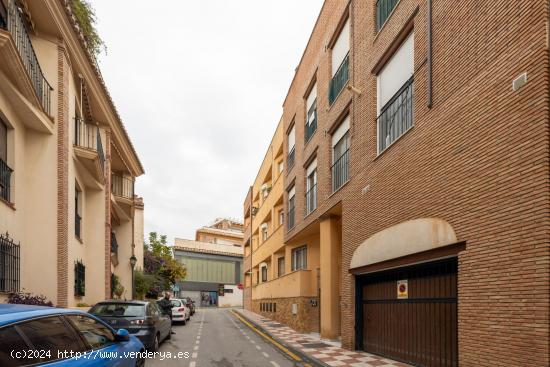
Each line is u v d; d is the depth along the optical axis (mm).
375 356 10555
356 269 11812
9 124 9859
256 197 36625
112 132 18750
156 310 12555
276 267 26688
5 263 8945
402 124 9906
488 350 5996
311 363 9930
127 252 23875
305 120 19422
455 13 7543
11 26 9188
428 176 8148
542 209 5199
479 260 6395
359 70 12414
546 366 4949
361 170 11789
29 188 10977
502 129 6070
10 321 3664
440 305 8102
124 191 23016
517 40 5883
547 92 5309
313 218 16688
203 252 55188
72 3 13523
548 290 5020
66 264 11719
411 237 8633
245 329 19219
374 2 11711
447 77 7680
